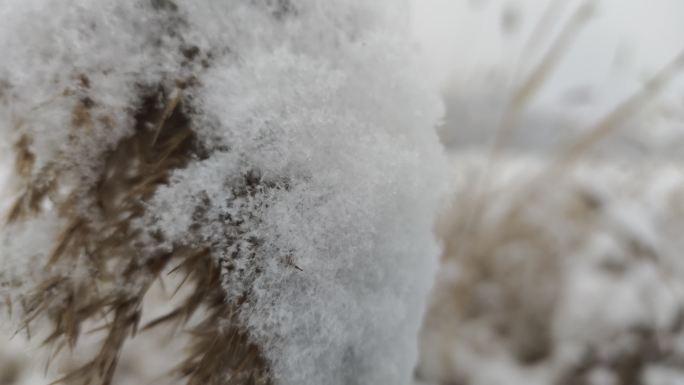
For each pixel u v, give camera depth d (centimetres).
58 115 13
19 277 13
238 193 12
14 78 12
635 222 38
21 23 12
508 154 47
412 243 13
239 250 12
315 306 12
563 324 37
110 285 13
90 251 13
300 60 13
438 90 14
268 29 13
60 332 13
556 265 39
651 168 42
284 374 12
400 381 14
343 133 13
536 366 37
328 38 13
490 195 38
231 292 12
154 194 12
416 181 13
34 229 13
